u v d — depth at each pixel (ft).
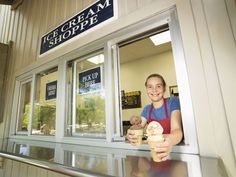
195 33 3.86
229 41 3.45
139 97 14.03
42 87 7.89
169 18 4.38
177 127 3.82
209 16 3.79
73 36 6.78
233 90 3.22
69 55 6.73
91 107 5.70
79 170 2.63
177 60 3.97
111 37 5.47
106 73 5.29
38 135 7.22
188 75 3.74
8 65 10.40
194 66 3.71
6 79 10.12
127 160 3.17
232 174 2.93
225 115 3.21
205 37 3.73
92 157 3.57
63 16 7.68
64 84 6.59
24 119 8.54
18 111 8.96
